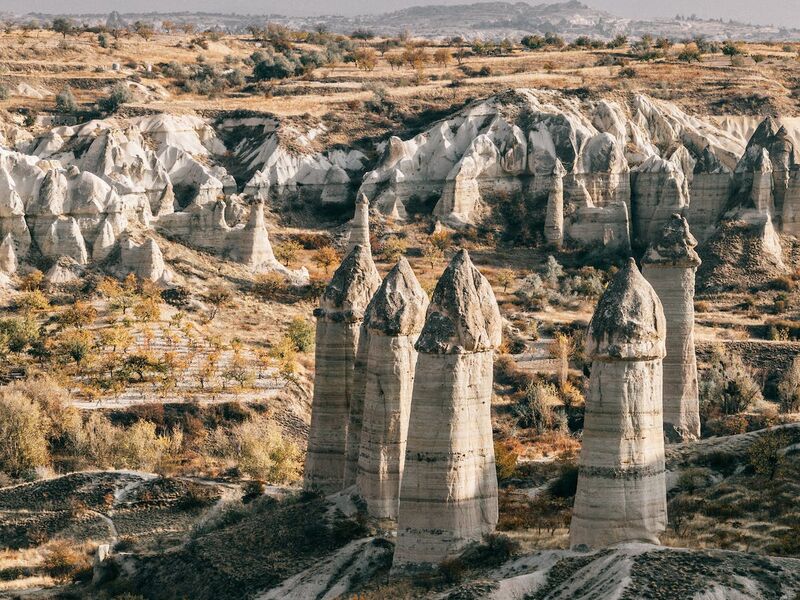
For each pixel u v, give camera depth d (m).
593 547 41.50
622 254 149.50
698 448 56.66
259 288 127.75
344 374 55.06
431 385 43.47
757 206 137.50
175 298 120.94
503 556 43.19
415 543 43.59
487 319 43.94
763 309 124.88
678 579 37.53
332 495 53.22
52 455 85.62
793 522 45.56
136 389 97.75
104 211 128.75
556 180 150.25
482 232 153.25
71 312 110.44
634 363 41.53
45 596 54.81
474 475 43.84
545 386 99.62
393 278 49.75
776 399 100.50
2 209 125.62
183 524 66.94
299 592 46.47
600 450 41.62
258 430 88.94
